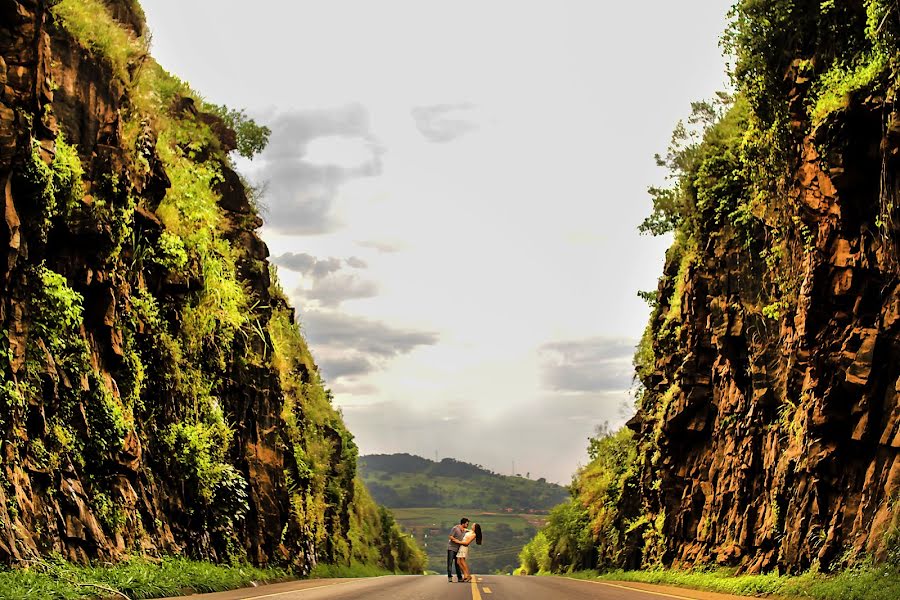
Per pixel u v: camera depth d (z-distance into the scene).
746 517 26.17
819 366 20.00
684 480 33.91
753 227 27.05
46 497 15.02
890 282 18.45
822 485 19.89
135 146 20.91
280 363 32.56
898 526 16.22
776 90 22.42
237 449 26.86
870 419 18.44
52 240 17.30
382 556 86.69
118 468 18.14
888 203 17.61
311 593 17.69
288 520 32.59
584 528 61.31
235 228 31.92
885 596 14.34
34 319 15.82
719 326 29.16
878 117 18.16
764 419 26.42
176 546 20.56
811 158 20.78
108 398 18.09
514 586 24.62
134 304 20.94
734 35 22.77
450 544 27.30
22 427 14.76
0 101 14.39
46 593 11.60
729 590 21.23
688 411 32.44
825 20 20.50
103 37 19.66
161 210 23.55
